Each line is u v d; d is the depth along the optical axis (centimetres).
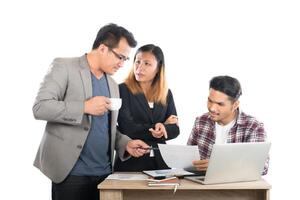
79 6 377
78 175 235
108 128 249
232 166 217
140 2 375
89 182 237
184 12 373
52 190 240
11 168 377
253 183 221
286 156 361
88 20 377
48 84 228
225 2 370
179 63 374
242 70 369
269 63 366
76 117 223
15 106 378
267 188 213
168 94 301
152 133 279
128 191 230
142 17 375
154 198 229
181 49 374
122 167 286
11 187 377
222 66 371
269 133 363
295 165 360
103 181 224
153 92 295
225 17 370
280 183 361
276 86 365
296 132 360
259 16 367
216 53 372
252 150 218
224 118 258
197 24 373
